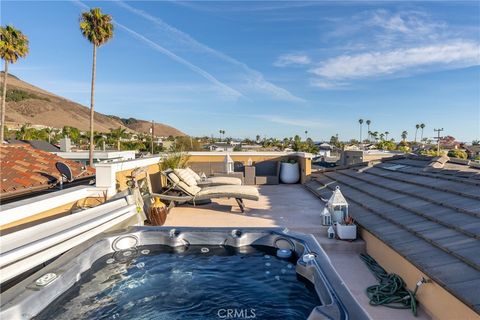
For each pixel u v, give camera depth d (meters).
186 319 3.19
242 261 4.52
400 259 4.16
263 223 6.57
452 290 2.87
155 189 9.29
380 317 3.49
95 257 4.10
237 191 7.34
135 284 3.87
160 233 4.84
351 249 5.36
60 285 3.26
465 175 5.78
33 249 3.10
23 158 7.77
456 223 4.10
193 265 4.39
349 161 21.42
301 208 8.05
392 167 8.88
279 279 4.00
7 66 21.36
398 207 5.57
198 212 7.62
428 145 65.12
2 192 5.61
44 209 4.14
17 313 2.69
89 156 17.75
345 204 5.96
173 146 14.82
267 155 13.25
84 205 5.21
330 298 3.04
